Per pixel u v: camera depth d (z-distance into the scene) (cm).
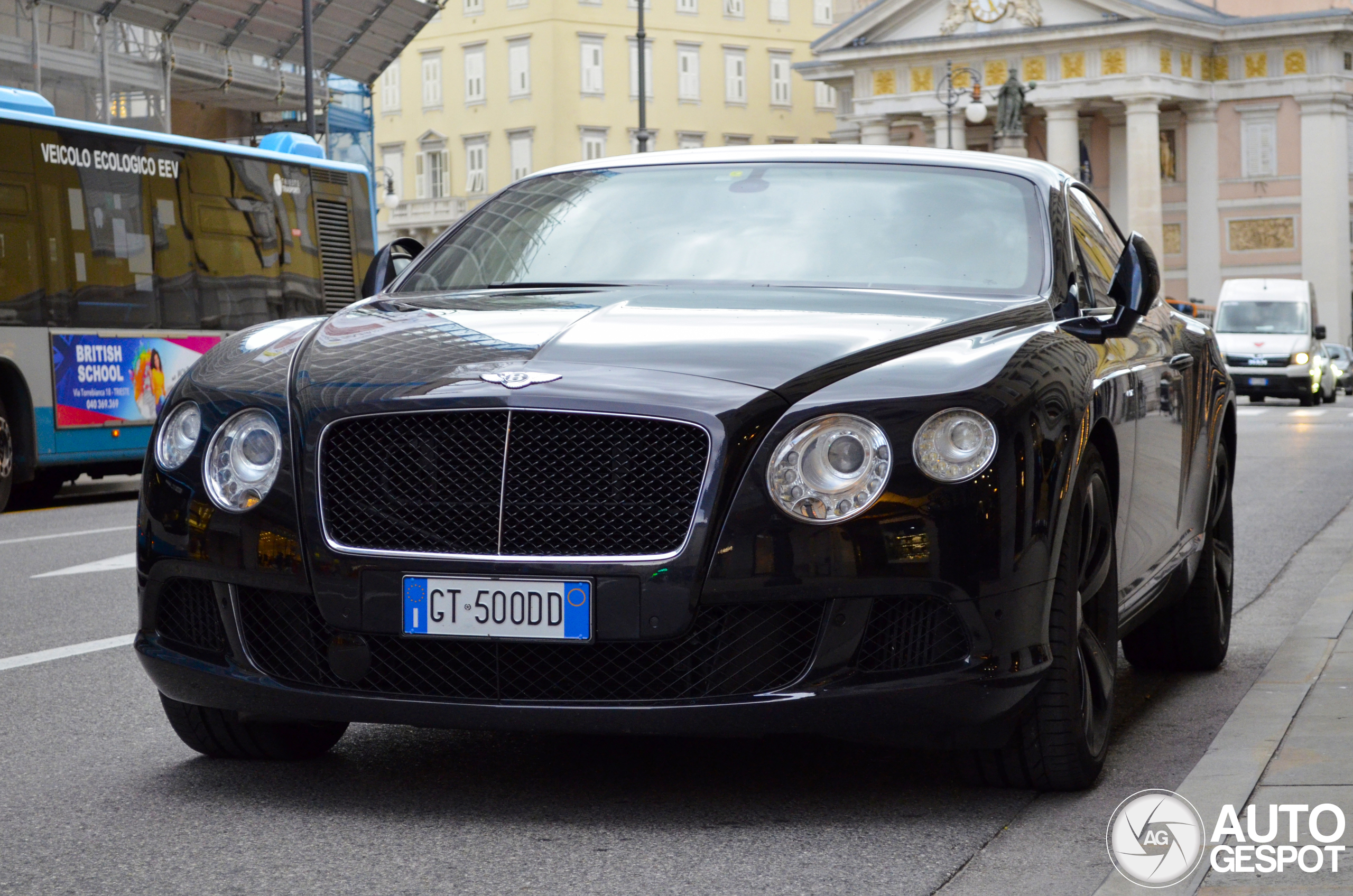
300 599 411
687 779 450
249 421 418
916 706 388
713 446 386
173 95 3131
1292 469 1764
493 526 395
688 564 385
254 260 1723
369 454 404
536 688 397
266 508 410
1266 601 816
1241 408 3859
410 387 404
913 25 6994
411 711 400
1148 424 513
